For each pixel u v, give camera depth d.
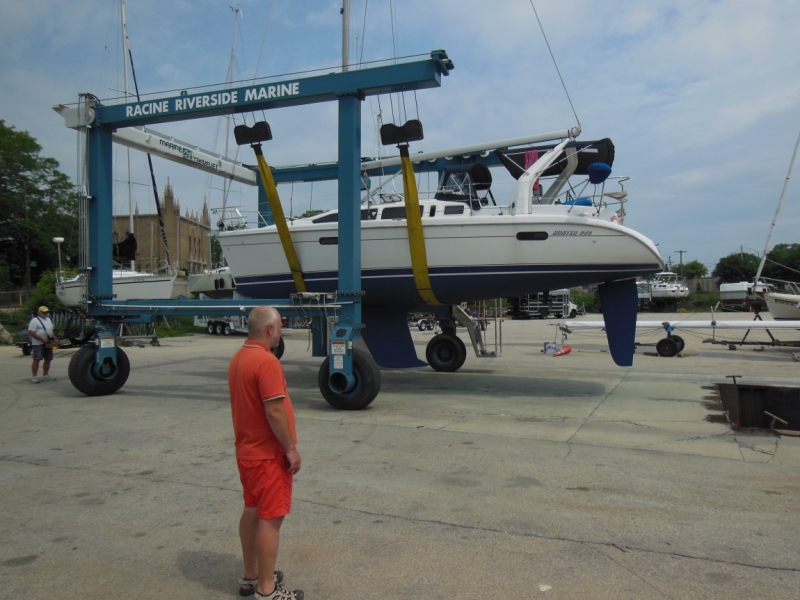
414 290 8.52
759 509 3.67
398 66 6.68
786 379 8.93
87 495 4.04
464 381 9.45
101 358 8.20
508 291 8.26
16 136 47.00
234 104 7.44
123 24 21.97
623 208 8.71
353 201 6.98
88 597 2.67
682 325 13.52
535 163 8.54
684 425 6.06
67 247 49.31
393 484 4.20
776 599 2.58
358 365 6.86
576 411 6.83
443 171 10.21
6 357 14.49
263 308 2.72
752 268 67.00
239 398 2.56
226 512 3.70
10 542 3.27
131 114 7.96
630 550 3.08
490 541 3.21
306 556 3.04
